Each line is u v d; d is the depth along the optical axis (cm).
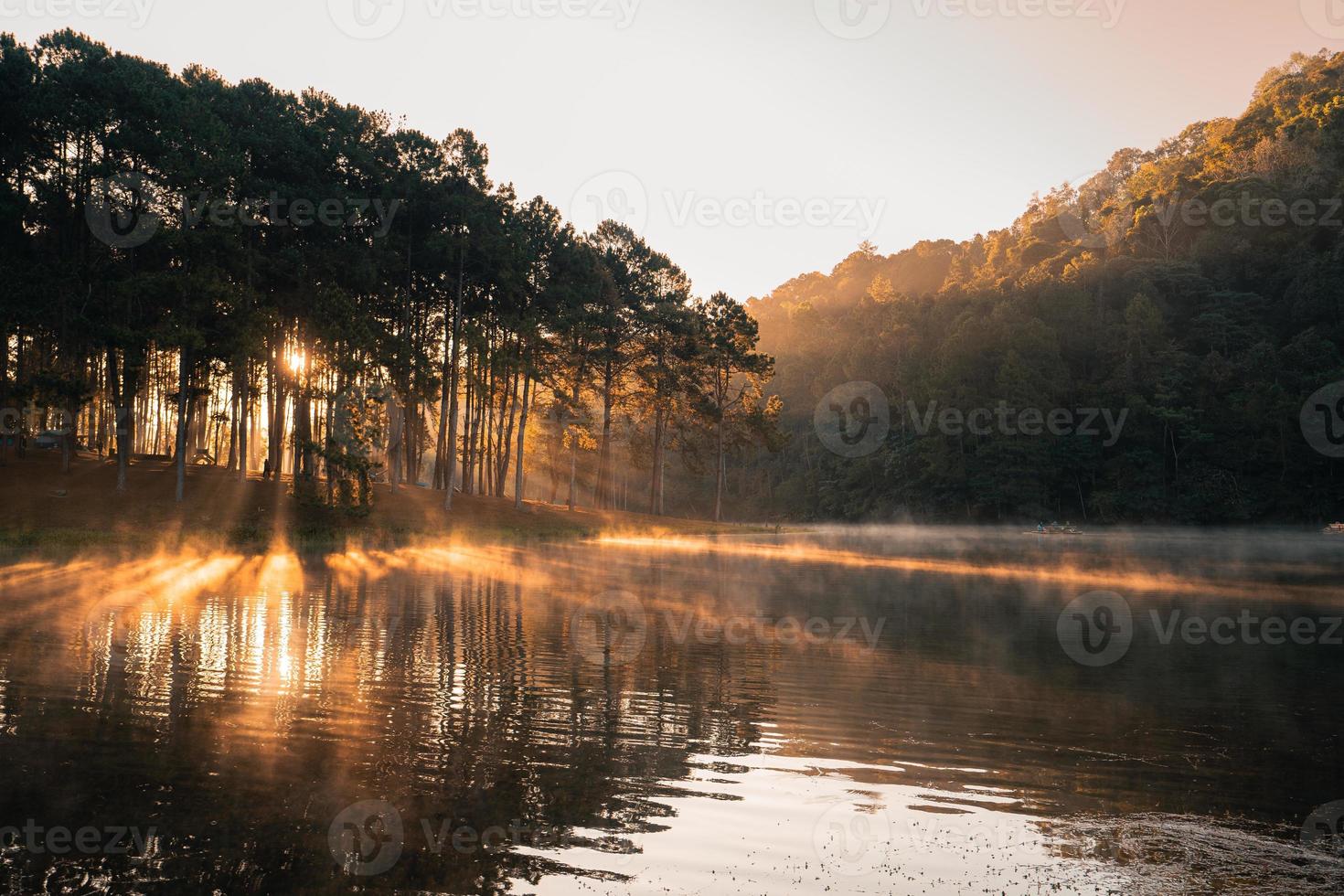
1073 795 803
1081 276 12381
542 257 6875
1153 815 755
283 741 924
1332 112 12912
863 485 12712
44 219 4884
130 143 4531
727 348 7988
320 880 599
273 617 1836
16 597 2083
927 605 2370
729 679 1312
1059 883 611
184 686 1165
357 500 4628
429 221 5922
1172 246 13175
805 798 785
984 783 839
